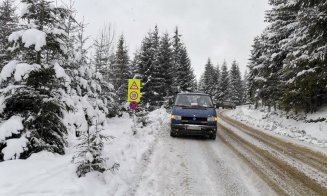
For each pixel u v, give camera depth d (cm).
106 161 545
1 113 647
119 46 2686
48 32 661
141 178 594
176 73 4412
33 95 638
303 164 800
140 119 1298
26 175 486
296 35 2008
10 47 666
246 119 2448
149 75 3356
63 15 707
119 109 1628
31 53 676
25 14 670
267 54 2536
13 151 580
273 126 1744
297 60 1709
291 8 1803
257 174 677
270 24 2469
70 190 430
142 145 909
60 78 677
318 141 1227
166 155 819
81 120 873
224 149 962
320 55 1505
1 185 436
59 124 688
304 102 2005
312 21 1412
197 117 1105
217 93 7412
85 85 1176
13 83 672
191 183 590
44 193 417
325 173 714
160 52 3688
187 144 1019
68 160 595
